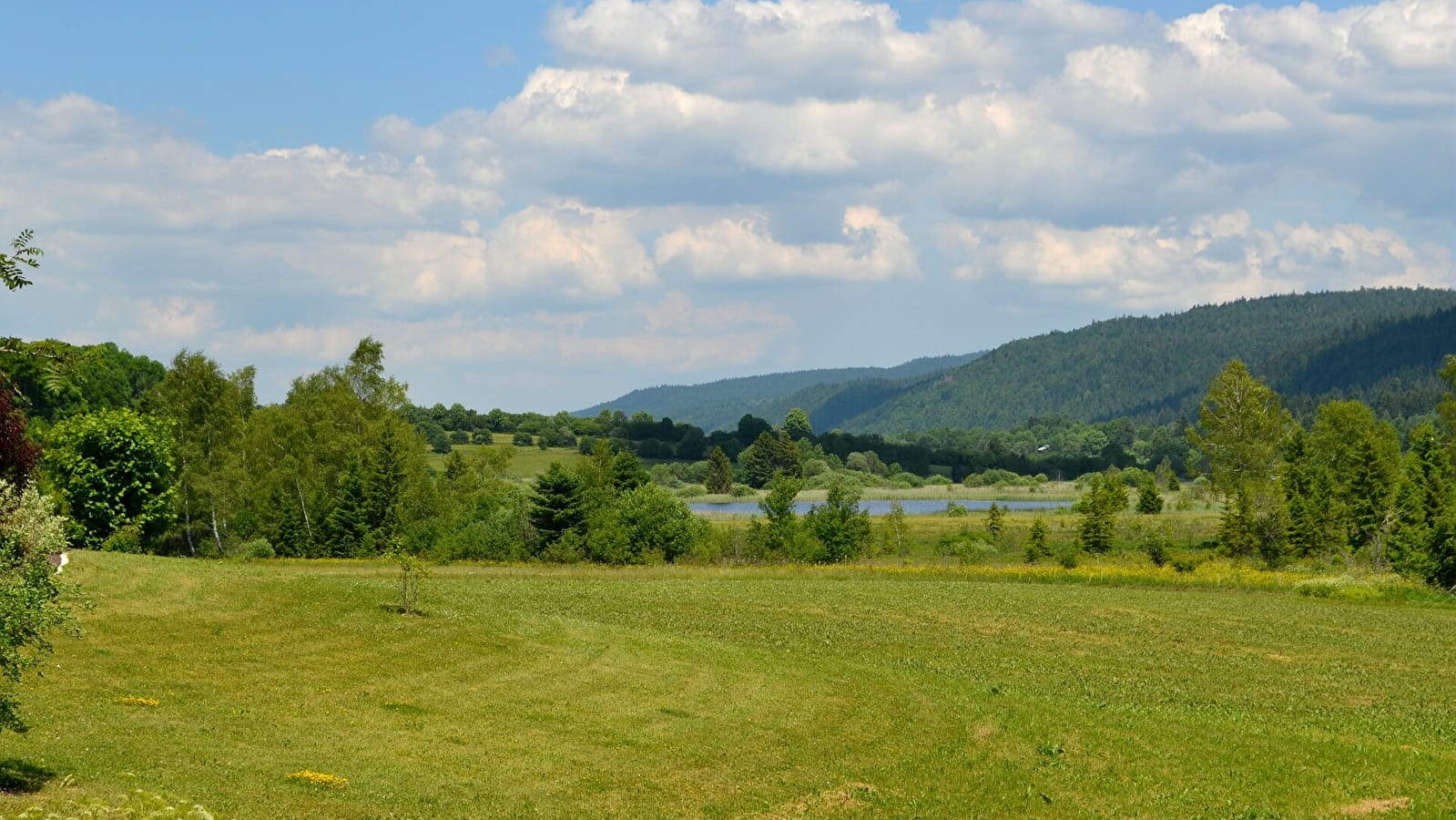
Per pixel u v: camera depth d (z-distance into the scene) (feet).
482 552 292.40
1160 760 85.97
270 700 88.22
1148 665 142.41
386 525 311.27
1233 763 85.51
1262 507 316.19
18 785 57.36
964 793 76.07
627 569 250.78
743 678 116.98
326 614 126.31
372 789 67.26
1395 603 214.07
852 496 311.06
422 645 117.19
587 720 92.79
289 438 327.06
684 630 157.69
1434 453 286.87
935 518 427.33
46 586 57.26
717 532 310.24
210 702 84.89
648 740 87.30
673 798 72.23
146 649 99.55
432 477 363.76
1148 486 445.37
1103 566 264.52
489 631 128.36
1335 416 356.79
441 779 71.56
